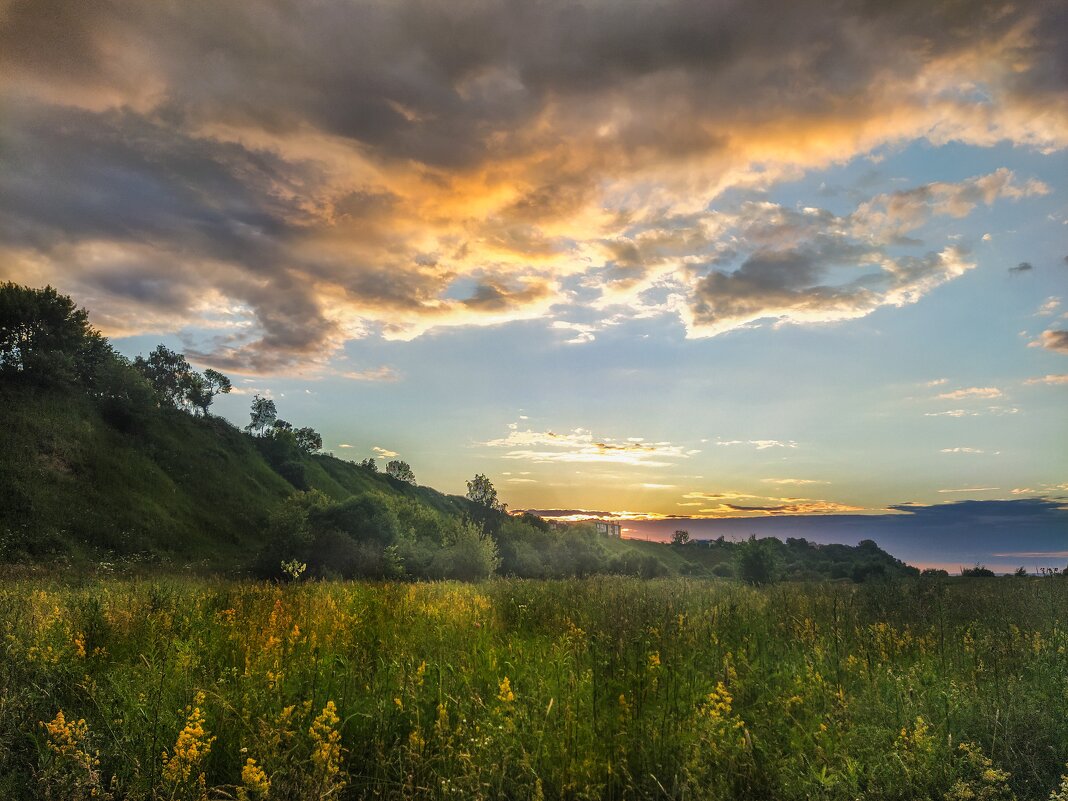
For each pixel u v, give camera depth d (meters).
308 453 133.38
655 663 4.50
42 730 3.75
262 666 4.78
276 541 36.78
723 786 3.17
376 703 4.17
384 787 3.26
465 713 3.81
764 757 3.47
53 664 4.59
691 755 3.35
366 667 4.91
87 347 74.31
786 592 9.94
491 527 56.00
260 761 3.32
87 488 54.16
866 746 3.58
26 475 49.97
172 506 61.28
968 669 5.29
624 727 3.71
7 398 60.34
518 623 7.29
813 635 6.30
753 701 4.33
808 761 3.48
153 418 77.44
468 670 4.75
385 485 142.25
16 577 24.98
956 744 3.73
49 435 57.66
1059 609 8.00
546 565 52.78
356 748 3.71
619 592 9.73
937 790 3.27
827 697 4.21
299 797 2.96
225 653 5.39
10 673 4.29
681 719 3.79
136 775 3.23
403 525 43.50
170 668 4.47
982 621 7.61
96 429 65.56
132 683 4.31
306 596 9.04
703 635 5.91
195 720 3.58
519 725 3.72
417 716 3.91
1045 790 3.39
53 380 67.06
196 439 82.19
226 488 73.50
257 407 128.00
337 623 6.51
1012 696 4.39
